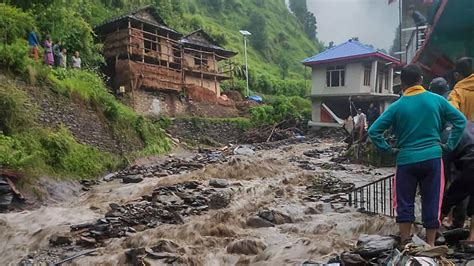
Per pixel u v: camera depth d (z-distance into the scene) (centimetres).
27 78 1402
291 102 3762
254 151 2183
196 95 2862
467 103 518
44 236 816
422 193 462
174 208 955
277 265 617
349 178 1304
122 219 859
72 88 1565
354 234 741
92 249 741
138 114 2089
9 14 1659
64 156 1309
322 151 2117
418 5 2228
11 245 786
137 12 2516
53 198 1124
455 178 491
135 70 2344
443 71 1145
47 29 1988
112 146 1653
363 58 2798
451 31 907
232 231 805
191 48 3089
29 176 1105
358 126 1777
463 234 505
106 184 1328
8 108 1215
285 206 949
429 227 454
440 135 487
